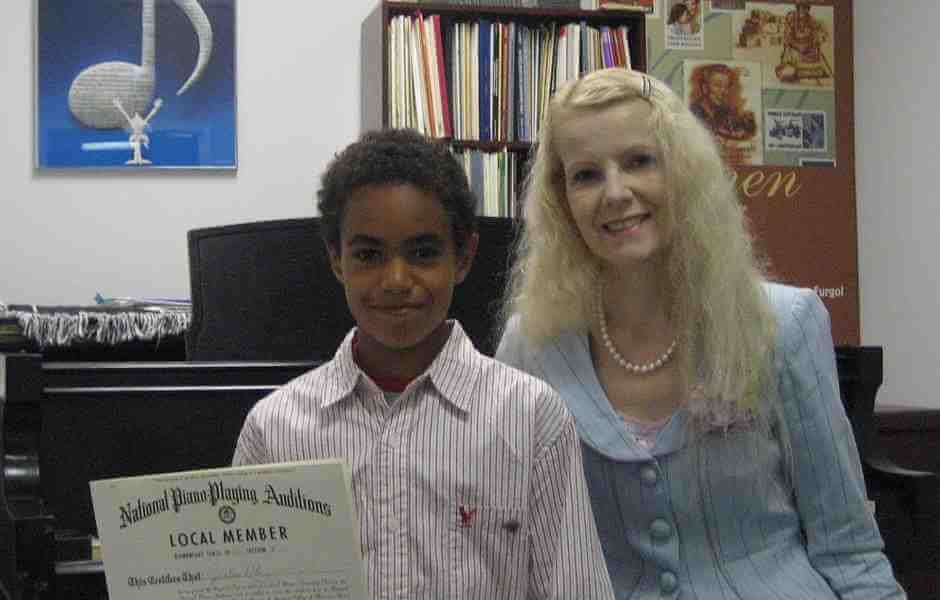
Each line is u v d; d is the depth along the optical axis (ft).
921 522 5.84
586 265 4.94
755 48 12.44
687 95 12.26
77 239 11.41
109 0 11.42
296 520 3.17
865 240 12.59
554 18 11.33
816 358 4.67
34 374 4.64
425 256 3.68
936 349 11.39
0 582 4.50
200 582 3.19
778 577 4.56
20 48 11.32
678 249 4.68
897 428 8.00
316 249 6.18
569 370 4.83
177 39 11.57
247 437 3.85
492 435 3.69
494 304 6.20
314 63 11.96
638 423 4.69
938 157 11.37
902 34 11.93
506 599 3.68
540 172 4.93
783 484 4.75
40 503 4.47
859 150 12.67
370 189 3.63
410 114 10.80
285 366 5.36
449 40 10.93
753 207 12.37
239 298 6.34
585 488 3.90
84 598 4.40
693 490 4.57
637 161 4.60
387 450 3.67
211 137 11.65
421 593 3.56
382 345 3.78
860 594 4.54
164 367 5.20
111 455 5.19
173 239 11.61
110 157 11.44
